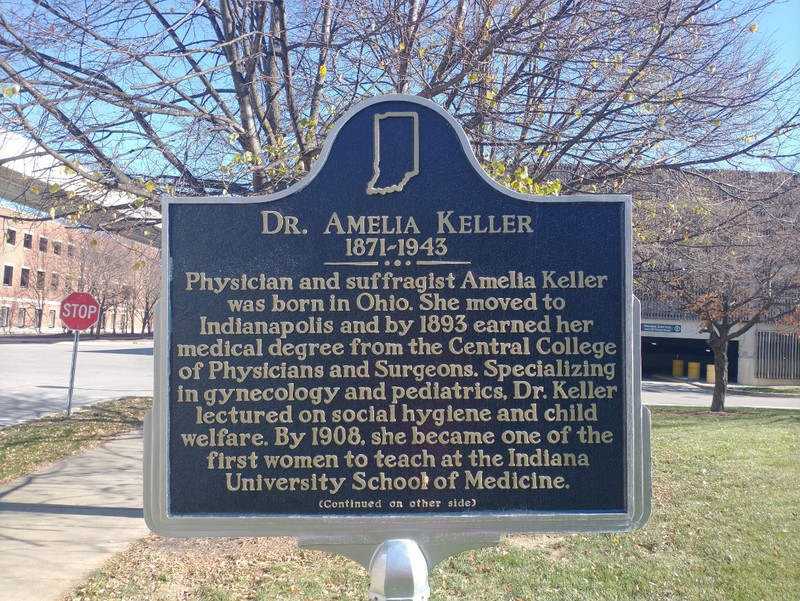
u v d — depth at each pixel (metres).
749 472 8.88
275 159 6.63
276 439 3.22
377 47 7.32
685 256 8.30
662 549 5.82
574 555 5.70
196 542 6.25
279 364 3.27
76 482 8.59
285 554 5.88
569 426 3.22
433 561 3.17
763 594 4.89
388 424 3.23
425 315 3.30
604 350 3.26
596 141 6.84
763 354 34.06
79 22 6.46
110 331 66.12
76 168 5.96
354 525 3.15
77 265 45.78
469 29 7.26
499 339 3.28
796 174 7.29
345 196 3.37
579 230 3.32
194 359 3.27
